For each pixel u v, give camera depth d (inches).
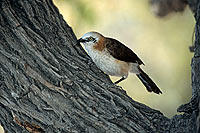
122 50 489.7
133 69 510.9
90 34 483.2
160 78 757.9
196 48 412.5
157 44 767.1
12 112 383.6
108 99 398.6
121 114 393.1
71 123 384.2
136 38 754.8
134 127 391.2
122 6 732.0
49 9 425.7
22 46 384.5
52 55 395.9
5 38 382.0
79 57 421.7
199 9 412.2
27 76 381.1
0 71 380.2
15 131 389.1
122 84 722.8
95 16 662.5
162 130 396.8
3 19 384.8
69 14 645.9
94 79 406.9
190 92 752.3
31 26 402.9
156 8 685.9
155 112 408.8
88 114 386.3
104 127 385.4
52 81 387.5
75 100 386.3
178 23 770.8
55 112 383.2
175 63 761.0
